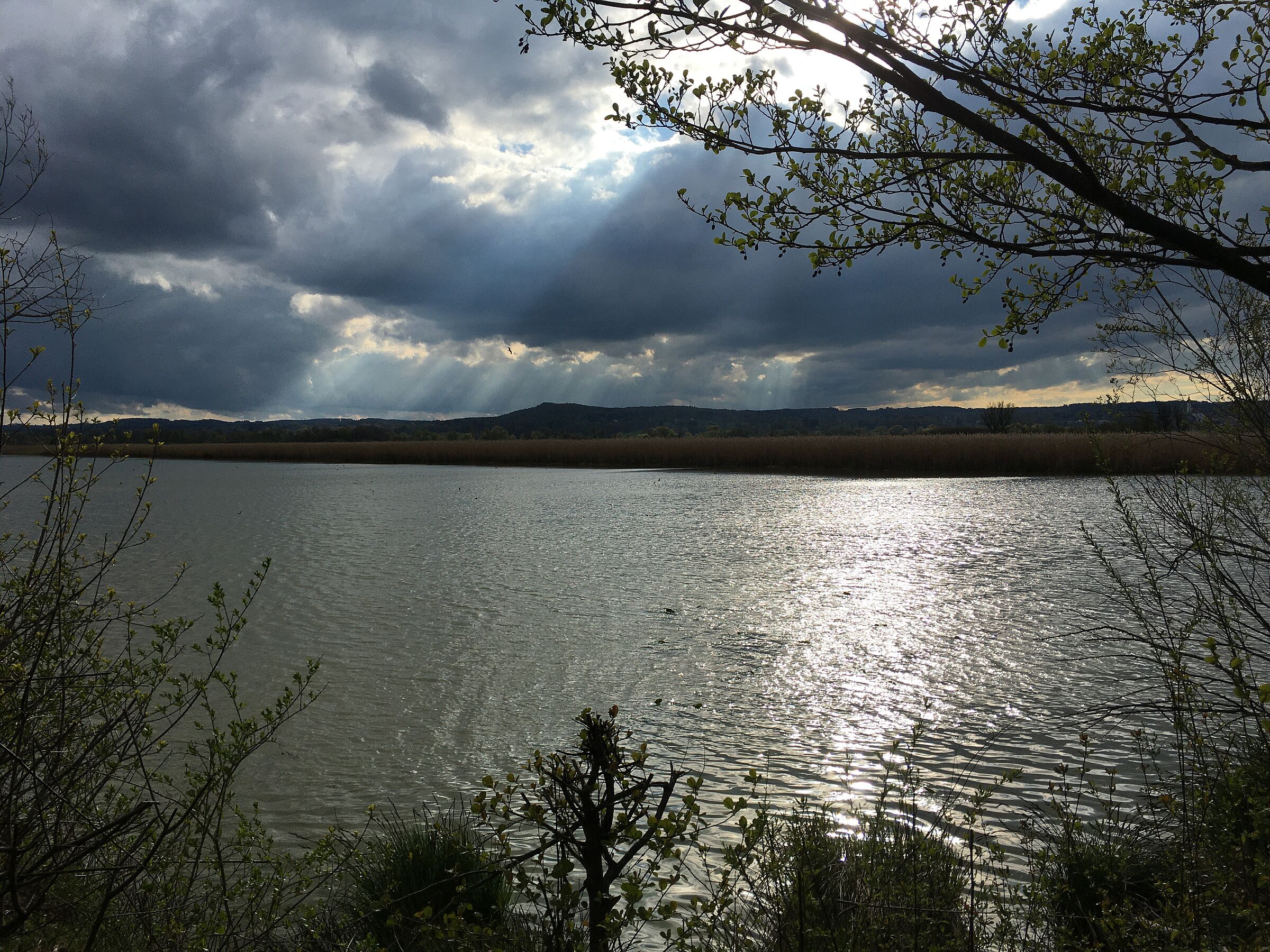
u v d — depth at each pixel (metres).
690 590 15.08
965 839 5.27
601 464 65.56
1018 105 2.51
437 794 6.55
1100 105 2.86
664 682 9.64
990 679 9.30
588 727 2.91
